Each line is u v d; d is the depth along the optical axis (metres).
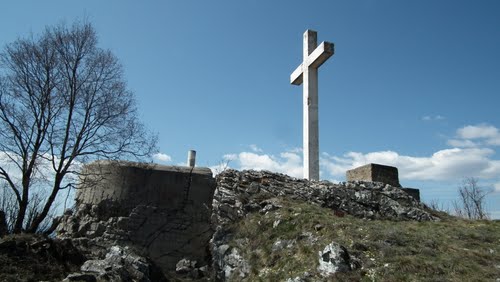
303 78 16.08
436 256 8.45
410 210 12.35
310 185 13.30
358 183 13.48
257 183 13.13
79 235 13.02
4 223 13.05
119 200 13.28
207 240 12.78
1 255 9.82
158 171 13.60
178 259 12.58
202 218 13.18
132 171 13.56
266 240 10.29
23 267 9.78
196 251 12.72
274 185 13.12
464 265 8.02
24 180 13.24
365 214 12.05
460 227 10.73
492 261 8.30
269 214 11.27
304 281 8.16
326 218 10.50
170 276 11.70
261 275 9.16
